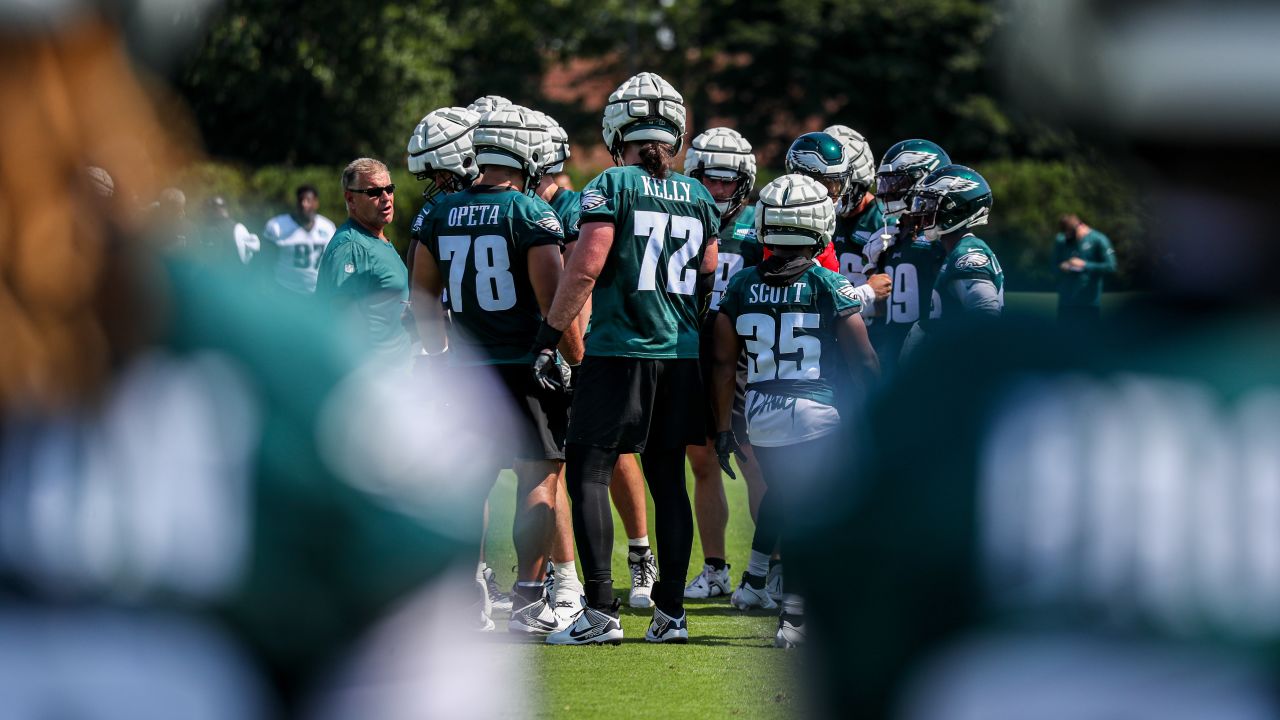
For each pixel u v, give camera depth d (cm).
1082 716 405
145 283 444
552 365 2189
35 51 432
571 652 2167
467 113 2638
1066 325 428
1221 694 398
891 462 432
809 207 2195
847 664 441
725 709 1775
